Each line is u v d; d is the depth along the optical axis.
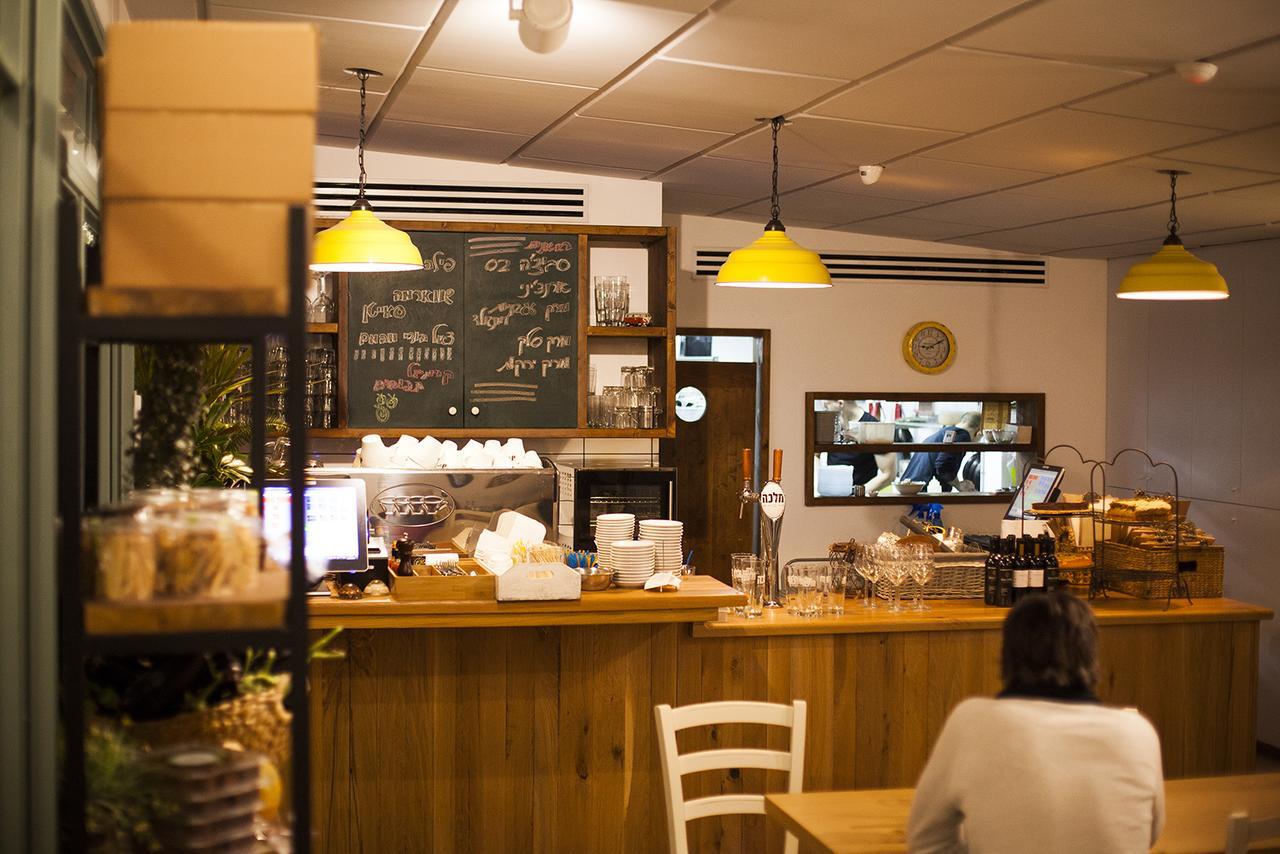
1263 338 6.90
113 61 1.64
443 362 6.07
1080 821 2.24
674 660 4.19
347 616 3.80
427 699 4.00
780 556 7.79
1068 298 8.23
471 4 3.48
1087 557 5.00
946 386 8.04
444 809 4.02
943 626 4.42
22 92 1.73
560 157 5.84
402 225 6.03
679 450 7.69
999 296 8.12
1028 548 4.76
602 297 6.16
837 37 3.51
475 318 6.10
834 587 4.66
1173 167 4.92
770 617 4.44
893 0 3.14
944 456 8.12
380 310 6.02
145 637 1.60
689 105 4.52
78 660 1.60
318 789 3.94
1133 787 2.27
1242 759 4.80
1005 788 2.27
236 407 4.93
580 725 4.11
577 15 3.50
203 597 1.63
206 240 1.64
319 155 6.09
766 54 3.74
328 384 5.92
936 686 4.45
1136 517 4.96
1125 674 4.69
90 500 2.20
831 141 4.95
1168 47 3.38
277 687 1.89
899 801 2.87
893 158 5.21
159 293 1.60
